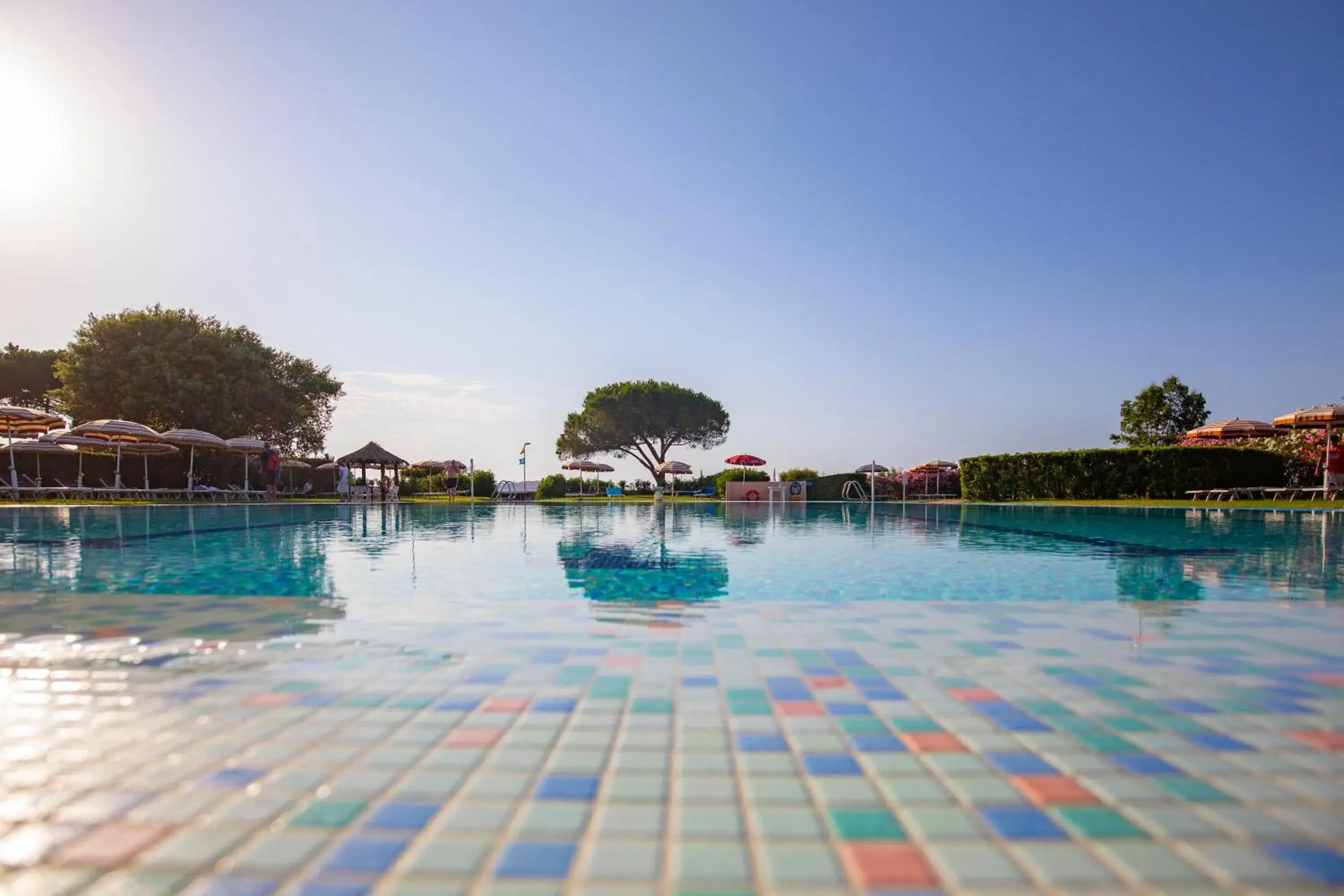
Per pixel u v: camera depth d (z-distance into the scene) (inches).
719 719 73.7
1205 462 623.8
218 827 49.5
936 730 70.3
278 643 109.5
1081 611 139.6
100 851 46.1
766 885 42.1
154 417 820.0
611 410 1295.5
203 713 74.9
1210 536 324.2
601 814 51.7
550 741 66.7
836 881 42.5
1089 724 72.2
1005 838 48.0
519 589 177.6
